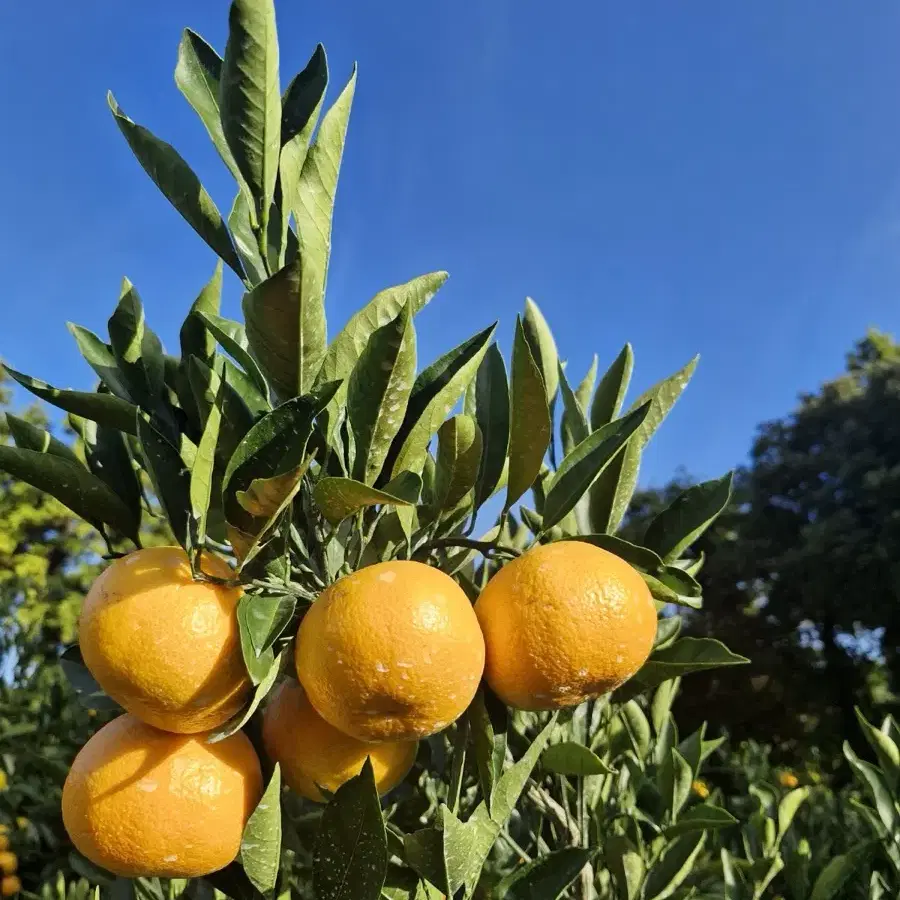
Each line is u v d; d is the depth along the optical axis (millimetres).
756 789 693
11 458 329
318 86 357
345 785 288
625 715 553
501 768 320
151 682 266
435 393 324
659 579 353
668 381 416
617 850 458
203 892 423
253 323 292
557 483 351
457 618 274
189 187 354
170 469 320
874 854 633
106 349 377
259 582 294
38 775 1222
